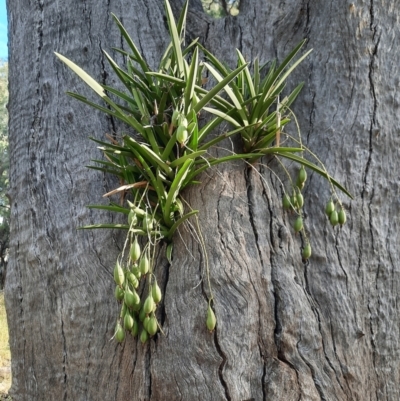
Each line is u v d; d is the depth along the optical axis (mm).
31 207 1002
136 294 795
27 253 988
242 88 928
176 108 806
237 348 807
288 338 832
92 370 879
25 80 1094
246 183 909
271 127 886
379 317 901
